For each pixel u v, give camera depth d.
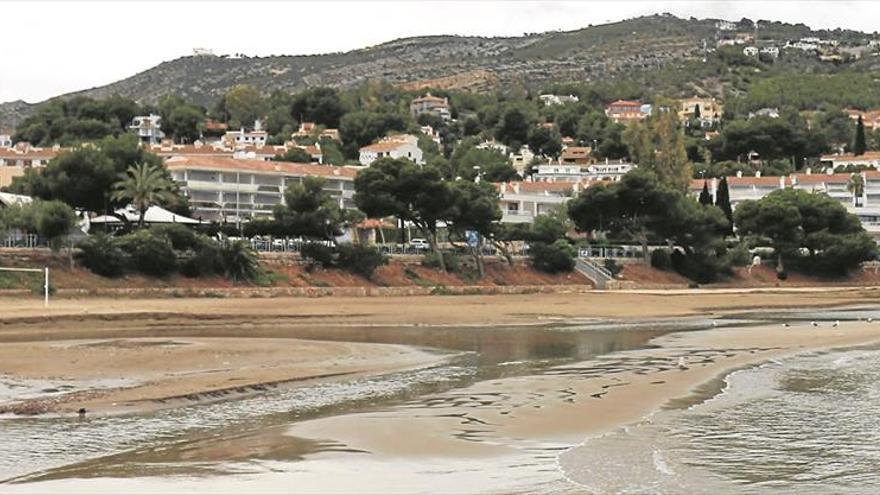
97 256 82.00
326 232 103.50
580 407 27.44
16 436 22.83
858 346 47.00
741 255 131.25
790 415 25.94
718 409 27.06
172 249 87.75
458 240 120.56
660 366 38.50
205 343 46.97
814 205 136.62
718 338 52.66
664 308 83.00
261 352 42.81
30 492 17.00
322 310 72.38
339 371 36.34
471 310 76.00
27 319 58.78
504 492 17.03
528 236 121.94
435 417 25.44
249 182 139.75
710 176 197.62
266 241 100.88
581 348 47.16
